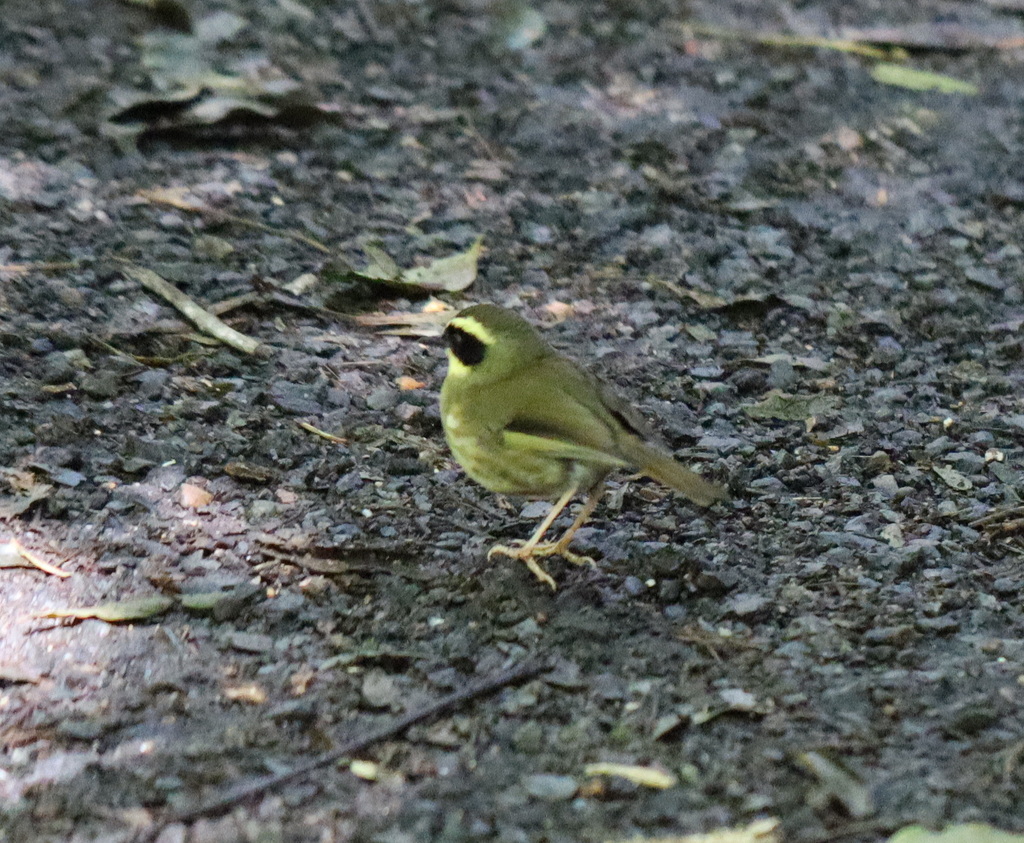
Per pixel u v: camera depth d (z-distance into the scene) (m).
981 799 7.37
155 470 10.20
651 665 8.52
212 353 11.79
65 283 12.51
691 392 11.82
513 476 9.28
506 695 8.19
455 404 9.34
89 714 7.82
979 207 15.34
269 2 19.03
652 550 9.73
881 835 7.08
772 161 15.98
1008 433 11.37
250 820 7.08
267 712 7.93
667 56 18.58
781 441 11.18
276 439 10.62
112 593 8.88
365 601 9.02
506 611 9.01
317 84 16.86
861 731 7.91
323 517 9.88
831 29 19.89
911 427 11.44
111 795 7.22
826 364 12.37
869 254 14.27
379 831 7.02
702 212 14.91
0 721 7.71
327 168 15.15
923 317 13.27
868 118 17.22
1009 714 8.09
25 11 18.05
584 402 9.12
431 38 18.50
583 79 17.72
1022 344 12.78
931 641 8.84
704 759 7.65
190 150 15.20
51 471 9.99
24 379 11.12
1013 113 17.61
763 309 13.18
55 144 14.88
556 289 13.38
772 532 10.00
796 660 8.59
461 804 7.25
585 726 7.92
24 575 8.96
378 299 13.02
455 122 16.31
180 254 13.18
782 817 7.20
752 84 17.86
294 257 13.41
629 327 12.81
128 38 17.58
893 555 9.68
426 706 8.03
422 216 14.36
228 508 9.87
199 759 7.52
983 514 10.25
